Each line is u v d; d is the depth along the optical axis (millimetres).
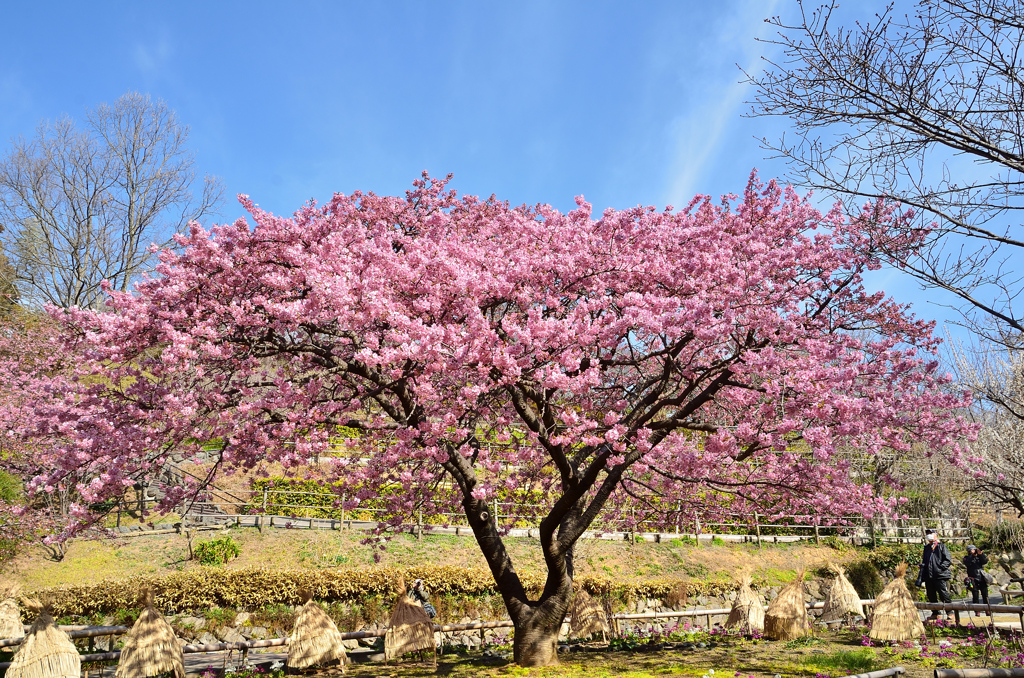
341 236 9594
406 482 10555
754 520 21922
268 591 14586
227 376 9352
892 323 10805
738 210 11680
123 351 8352
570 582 10094
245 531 17969
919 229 6516
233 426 8711
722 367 9773
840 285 10242
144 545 17078
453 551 18094
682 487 12359
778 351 9531
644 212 10781
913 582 20516
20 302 30031
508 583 9898
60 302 30375
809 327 10500
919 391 10961
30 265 30484
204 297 8727
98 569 15906
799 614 11641
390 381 9141
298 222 11031
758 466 11742
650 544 20250
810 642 10953
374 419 9609
